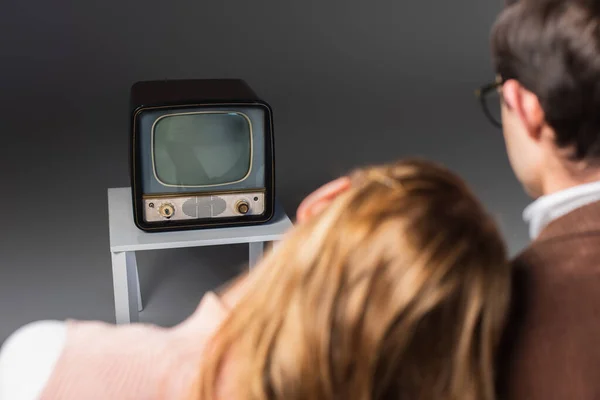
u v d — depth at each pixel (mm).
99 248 3314
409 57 5820
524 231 3400
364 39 6004
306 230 688
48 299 2938
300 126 4734
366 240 655
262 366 675
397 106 5074
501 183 3924
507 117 848
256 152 2400
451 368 680
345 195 690
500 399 761
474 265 662
